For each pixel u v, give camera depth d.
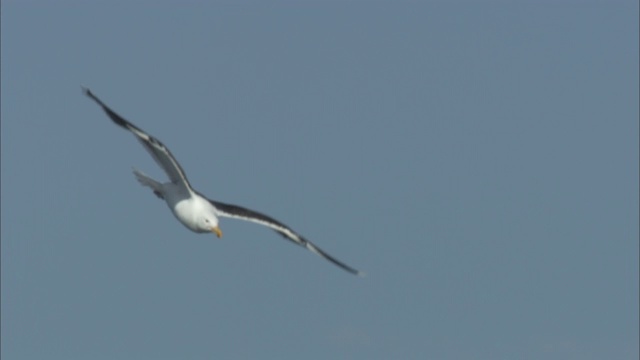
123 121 19.59
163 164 20.88
